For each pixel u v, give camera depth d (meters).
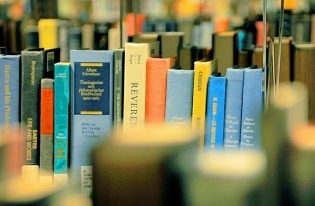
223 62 1.46
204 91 1.12
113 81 1.15
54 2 2.18
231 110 1.12
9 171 0.47
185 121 1.13
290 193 0.47
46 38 1.93
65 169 1.16
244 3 2.50
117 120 1.15
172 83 1.13
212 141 1.12
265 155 0.48
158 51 1.46
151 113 1.15
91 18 2.43
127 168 0.47
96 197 0.48
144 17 2.37
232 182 0.46
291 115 0.50
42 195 0.45
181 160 0.47
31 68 1.16
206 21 2.33
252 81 1.10
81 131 1.15
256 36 1.73
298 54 1.29
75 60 1.14
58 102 1.15
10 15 2.27
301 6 1.87
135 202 0.47
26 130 1.16
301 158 0.48
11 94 1.16
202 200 0.46
